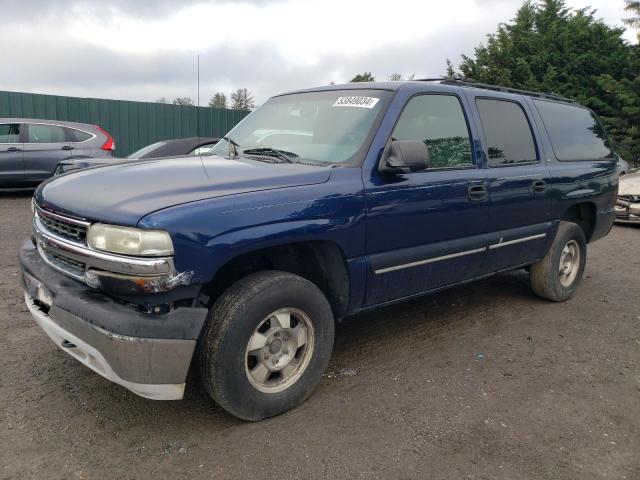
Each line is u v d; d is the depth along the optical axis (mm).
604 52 23875
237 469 2637
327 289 3410
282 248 3160
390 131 3551
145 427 2967
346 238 3229
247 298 2830
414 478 2609
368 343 4246
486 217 4184
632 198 10328
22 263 3260
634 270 6941
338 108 3842
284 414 3139
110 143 12906
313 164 3410
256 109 4621
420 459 2756
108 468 2619
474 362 3945
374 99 3723
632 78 22422
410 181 3578
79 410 3107
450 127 4027
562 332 4602
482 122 4309
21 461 2643
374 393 3424
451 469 2682
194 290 2658
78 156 12273
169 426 2986
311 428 3002
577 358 4078
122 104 17484
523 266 4898
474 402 3354
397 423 3080
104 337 2553
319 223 3057
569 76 23141
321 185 3139
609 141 6117
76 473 2572
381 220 3404
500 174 4281
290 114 4105
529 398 3426
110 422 3002
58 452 2723
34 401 3180
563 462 2768
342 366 3818
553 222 4996
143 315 2564
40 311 3041
